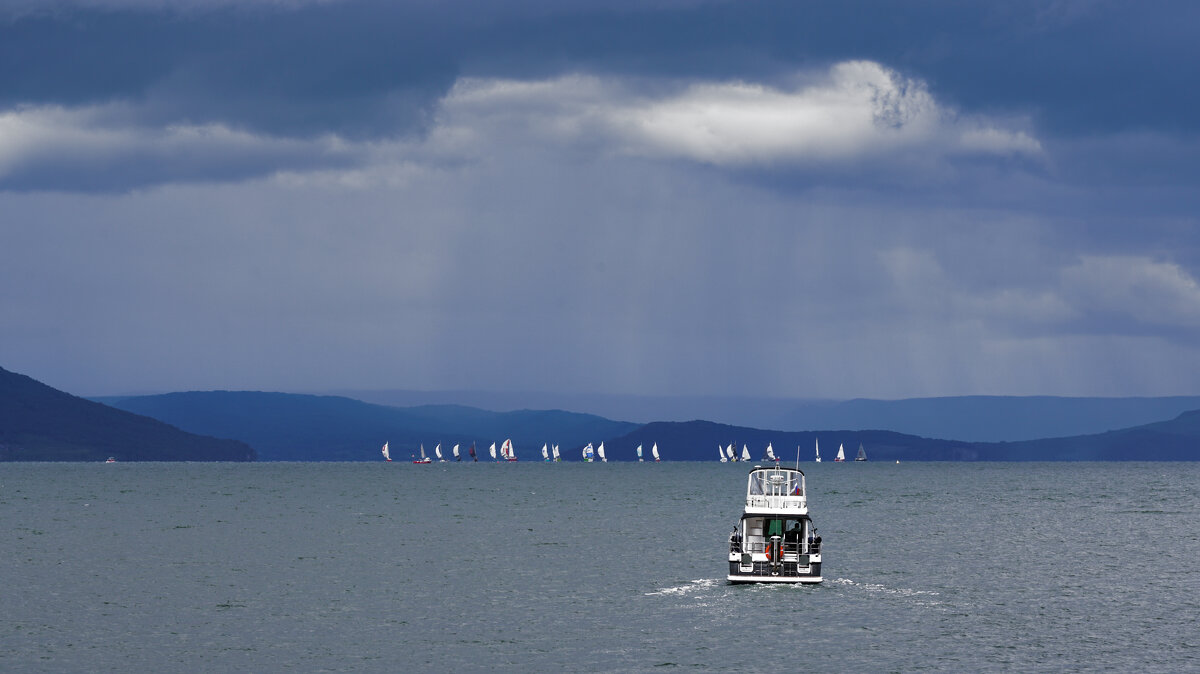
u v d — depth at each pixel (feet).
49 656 263.90
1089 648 271.49
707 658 262.67
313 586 369.50
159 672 249.34
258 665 255.70
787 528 364.38
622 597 344.08
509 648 272.51
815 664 256.93
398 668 253.44
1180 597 345.10
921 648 271.49
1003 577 391.04
